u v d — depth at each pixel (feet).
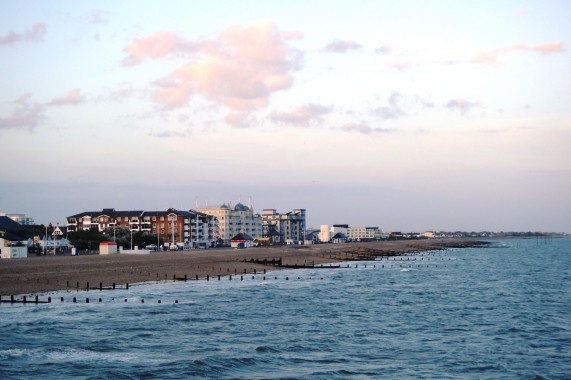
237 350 175.52
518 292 339.16
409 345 185.16
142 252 583.99
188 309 254.88
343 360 165.58
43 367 153.17
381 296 315.37
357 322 227.20
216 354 169.99
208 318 232.12
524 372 154.61
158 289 336.49
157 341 186.91
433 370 155.94
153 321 222.48
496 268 575.79
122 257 503.20
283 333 203.31
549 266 608.19
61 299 272.31
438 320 232.94
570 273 498.69
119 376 145.69
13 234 640.58
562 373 153.99
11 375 145.38
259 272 491.31
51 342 182.19
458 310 261.24
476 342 189.88
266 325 218.59
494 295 323.16
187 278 412.36
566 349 180.24
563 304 281.74
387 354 173.06
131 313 240.32
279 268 546.26
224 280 409.69
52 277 346.74
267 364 160.35
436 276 465.88
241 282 395.34
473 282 409.69
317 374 150.82
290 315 243.19
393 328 214.48
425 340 192.85
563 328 214.48
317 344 185.68
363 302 287.89
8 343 179.83
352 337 197.26
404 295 321.32
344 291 340.39
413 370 155.74
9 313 236.02
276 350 176.45
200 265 505.25
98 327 208.44
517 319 235.40
